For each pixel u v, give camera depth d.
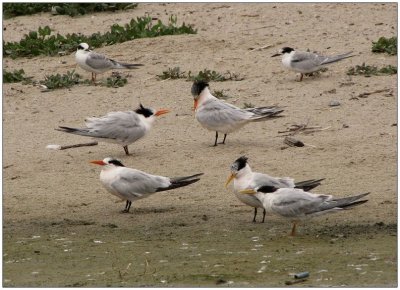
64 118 18.78
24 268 11.83
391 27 22.80
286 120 18.06
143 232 13.31
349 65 20.72
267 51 21.92
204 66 21.28
